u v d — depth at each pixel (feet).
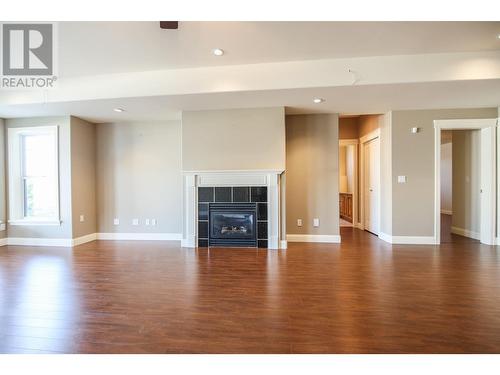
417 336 6.15
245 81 11.80
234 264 11.87
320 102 13.82
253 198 14.92
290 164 16.48
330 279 9.87
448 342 5.92
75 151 16.38
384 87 11.55
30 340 6.10
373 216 19.08
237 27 8.95
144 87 12.41
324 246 15.15
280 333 6.31
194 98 12.89
